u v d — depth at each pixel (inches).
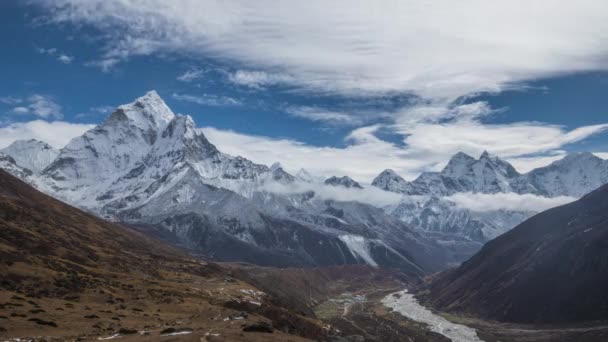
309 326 6181.1
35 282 5354.3
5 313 4079.7
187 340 3548.2
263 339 3725.4
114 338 3673.7
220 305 6136.8
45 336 3619.6
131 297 5693.9
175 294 6314.0
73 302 5039.4
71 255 7416.3
